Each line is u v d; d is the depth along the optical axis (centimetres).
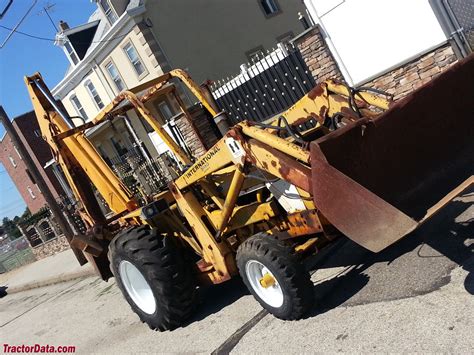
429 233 520
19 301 1492
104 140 2016
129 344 637
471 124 461
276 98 1162
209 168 516
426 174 435
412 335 373
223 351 493
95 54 2414
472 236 473
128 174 1041
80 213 749
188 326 595
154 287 575
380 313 421
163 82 661
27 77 722
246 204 557
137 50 2217
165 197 602
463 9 807
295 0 2697
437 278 431
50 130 715
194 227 556
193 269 586
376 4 870
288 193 490
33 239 2519
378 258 524
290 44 1094
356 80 941
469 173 444
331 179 388
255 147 461
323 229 468
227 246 544
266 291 495
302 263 464
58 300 1195
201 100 629
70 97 2778
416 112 421
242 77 1205
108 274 703
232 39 2416
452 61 821
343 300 473
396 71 884
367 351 380
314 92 546
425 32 832
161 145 1351
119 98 638
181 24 2258
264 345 465
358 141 403
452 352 337
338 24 932
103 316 851
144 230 585
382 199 372
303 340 440
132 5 2211
